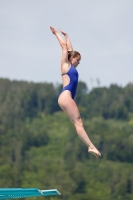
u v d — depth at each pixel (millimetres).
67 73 32938
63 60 33094
